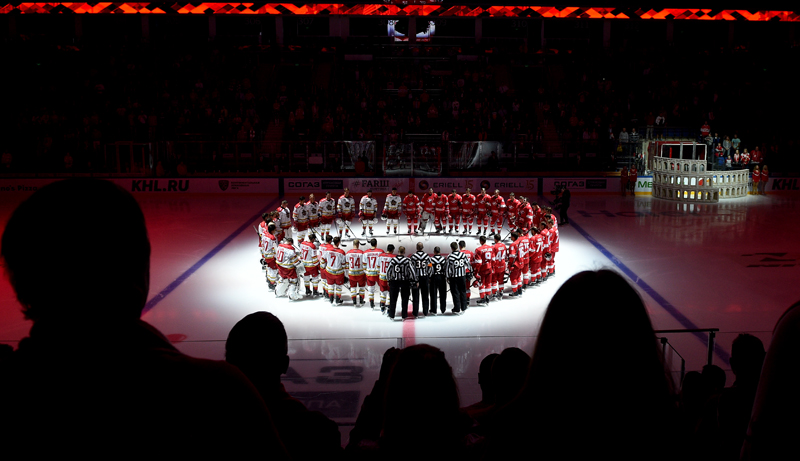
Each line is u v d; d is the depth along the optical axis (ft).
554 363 6.43
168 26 157.58
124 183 115.96
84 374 4.51
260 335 11.60
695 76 149.79
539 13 121.60
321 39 158.51
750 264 65.41
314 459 11.57
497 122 134.51
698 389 19.44
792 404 6.63
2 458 4.51
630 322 6.28
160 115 132.36
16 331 46.60
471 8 120.06
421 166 118.11
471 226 83.61
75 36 155.33
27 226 4.59
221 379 4.95
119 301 4.76
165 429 4.65
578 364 6.28
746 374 14.89
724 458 13.34
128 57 146.41
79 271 4.56
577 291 6.55
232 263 66.85
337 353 34.53
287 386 31.55
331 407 30.01
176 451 4.71
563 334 6.41
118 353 4.64
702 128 121.60
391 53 153.99
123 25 155.43
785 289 56.65
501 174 119.34
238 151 118.01
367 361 33.47
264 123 136.67
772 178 120.16
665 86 143.54
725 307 51.67
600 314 6.29
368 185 116.47
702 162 105.91
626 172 112.98
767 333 35.70
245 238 78.43
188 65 146.82
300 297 54.95
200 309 52.19
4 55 143.74
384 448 8.14
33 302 4.69
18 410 4.50
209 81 143.95
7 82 140.36
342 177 116.57
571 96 144.25
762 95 144.15
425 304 50.24
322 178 116.16
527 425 6.50
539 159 120.06
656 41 160.56
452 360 34.58
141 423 4.59
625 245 74.54
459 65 148.87
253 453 5.00
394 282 48.57
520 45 158.51
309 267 55.06
